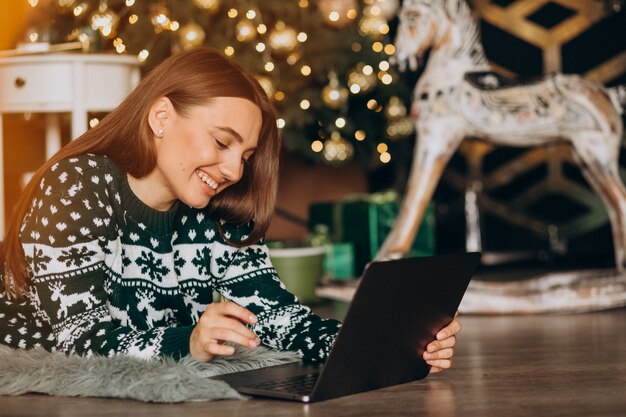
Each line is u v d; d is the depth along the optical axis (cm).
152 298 181
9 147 389
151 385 152
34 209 166
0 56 300
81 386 157
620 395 158
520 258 528
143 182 173
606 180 341
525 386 169
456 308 177
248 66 398
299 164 511
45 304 164
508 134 348
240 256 190
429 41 354
